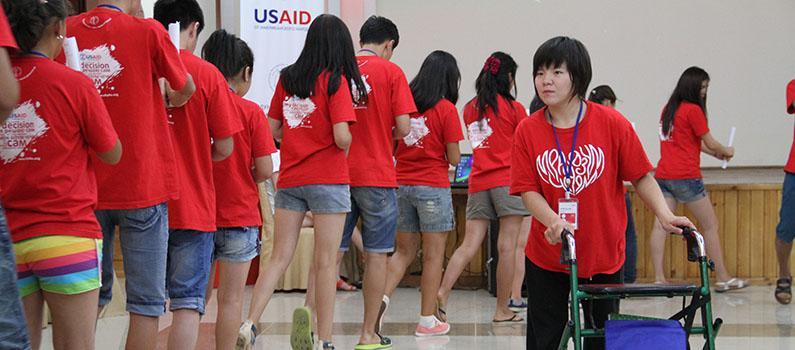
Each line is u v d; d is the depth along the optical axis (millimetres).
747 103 11391
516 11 11461
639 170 4160
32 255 3463
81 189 3561
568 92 4051
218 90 4598
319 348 5766
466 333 7203
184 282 4520
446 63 6828
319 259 5785
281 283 9406
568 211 4059
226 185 5133
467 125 7449
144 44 4055
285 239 5859
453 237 9664
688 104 8984
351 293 9430
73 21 4098
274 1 8891
